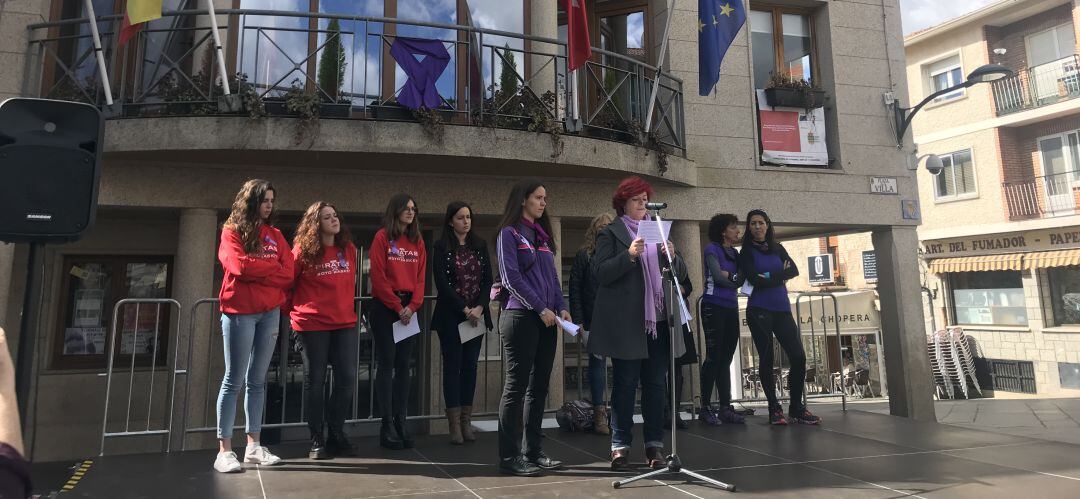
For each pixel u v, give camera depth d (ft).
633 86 25.57
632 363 12.37
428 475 12.14
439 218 23.08
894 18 29.07
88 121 9.50
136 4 18.57
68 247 23.04
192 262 20.38
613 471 12.42
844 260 72.43
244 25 19.47
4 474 2.66
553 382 22.06
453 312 15.21
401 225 15.01
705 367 17.70
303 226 13.69
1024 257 55.31
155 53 21.49
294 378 21.74
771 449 14.53
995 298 59.31
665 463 12.32
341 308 13.60
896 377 27.12
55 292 22.75
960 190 61.36
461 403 15.52
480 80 20.33
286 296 13.82
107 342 23.34
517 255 11.72
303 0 21.71
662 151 23.17
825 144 27.63
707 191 25.14
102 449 14.82
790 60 28.48
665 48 23.36
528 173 22.30
